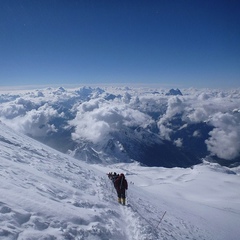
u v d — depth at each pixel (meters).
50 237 7.54
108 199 15.52
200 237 19.08
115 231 10.23
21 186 10.54
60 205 9.89
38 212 8.51
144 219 14.82
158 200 30.33
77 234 8.49
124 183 16.25
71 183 15.80
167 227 16.50
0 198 8.18
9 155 16.78
